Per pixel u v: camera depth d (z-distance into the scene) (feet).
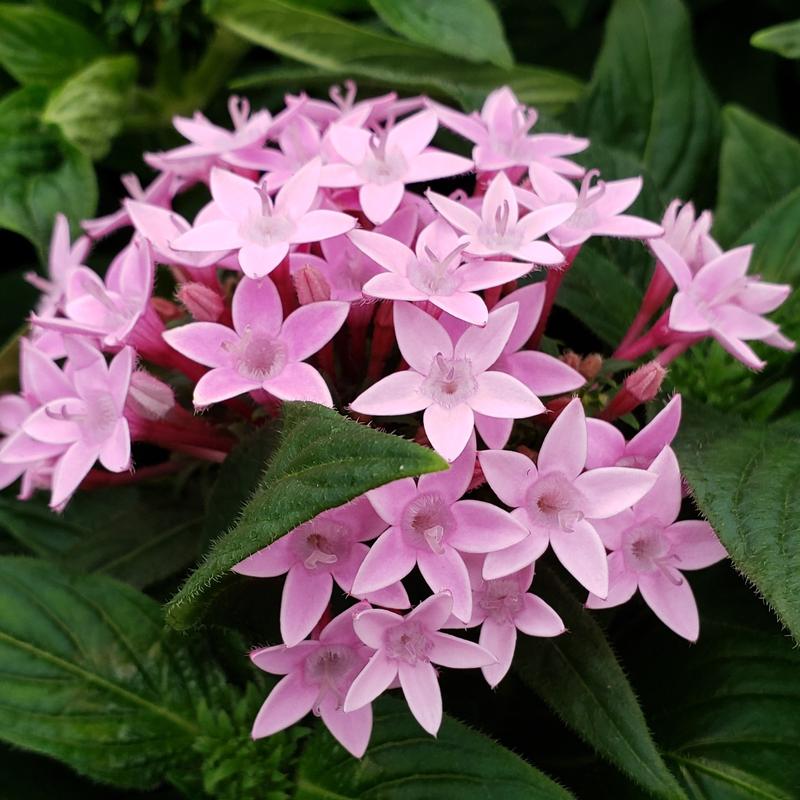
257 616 0.34
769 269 0.47
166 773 0.36
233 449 0.34
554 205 0.35
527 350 0.36
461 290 0.32
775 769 0.35
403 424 0.35
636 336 0.40
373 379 0.35
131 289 0.36
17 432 0.36
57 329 0.35
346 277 0.35
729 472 0.33
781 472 0.33
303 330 0.32
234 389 0.32
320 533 0.31
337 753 0.35
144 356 0.37
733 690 0.37
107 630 0.37
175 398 0.38
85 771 0.35
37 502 0.45
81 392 0.35
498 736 0.39
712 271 0.37
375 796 0.33
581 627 0.33
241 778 0.35
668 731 0.37
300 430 0.29
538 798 0.32
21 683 0.36
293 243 0.33
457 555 0.30
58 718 0.35
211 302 0.35
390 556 0.30
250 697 0.36
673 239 0.39
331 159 0.38
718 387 0.44
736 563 0.31
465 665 0.30
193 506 0.41
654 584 0.32
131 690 0.36
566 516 0.31
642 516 0.32
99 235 0.44
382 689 0.30
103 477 0.40
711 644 0.38
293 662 0.31
